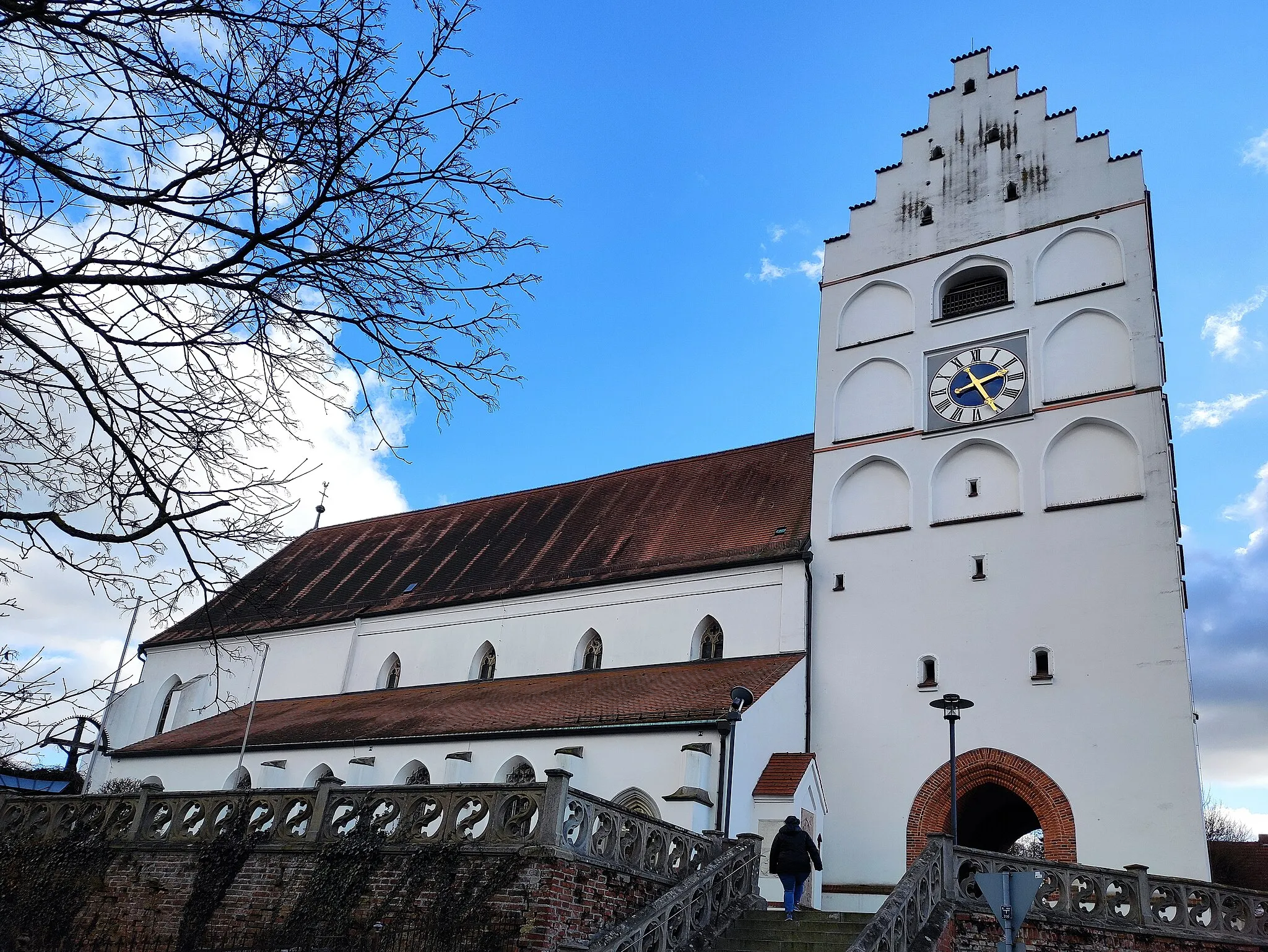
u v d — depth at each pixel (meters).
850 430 35.28
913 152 38.62
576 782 28.12
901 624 31.03
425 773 31.73
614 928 16.30
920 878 18.27
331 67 8.96
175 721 44.34
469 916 16.33
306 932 17.94
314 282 9.49
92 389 9.48
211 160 8.81
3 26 8.25
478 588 40.78
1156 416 29.59
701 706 27.89
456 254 9.83
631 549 38.66
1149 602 27.61
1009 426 31.94
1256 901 22.48
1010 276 34.34
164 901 20.41
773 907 24.61
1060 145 35.25
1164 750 25.89
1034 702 28.09
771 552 33.94
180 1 8.50
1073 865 20.52
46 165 8.26
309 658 43.44
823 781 30.05
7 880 22.72
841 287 38.09
